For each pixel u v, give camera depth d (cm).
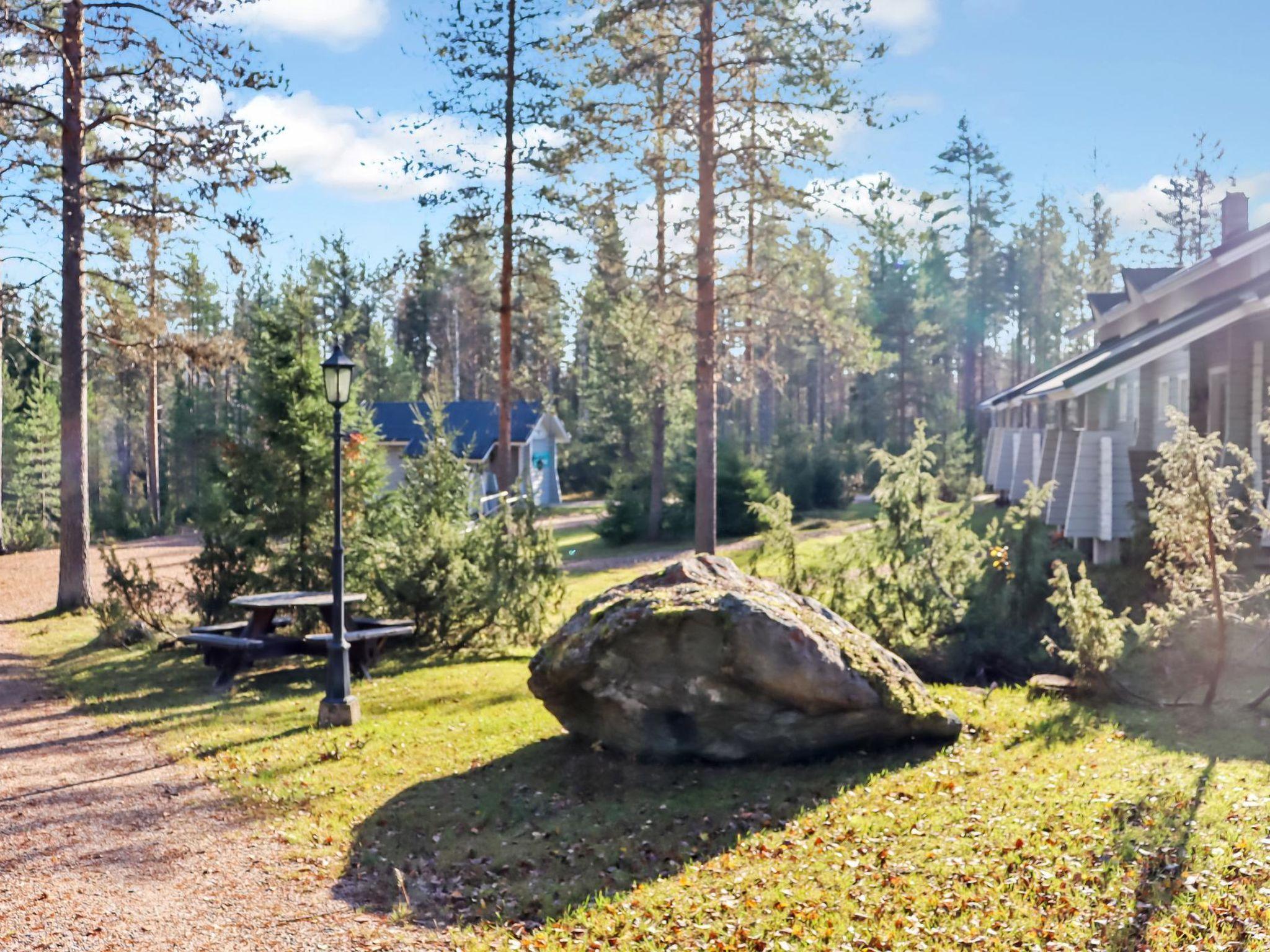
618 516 3325
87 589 2123
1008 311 6488
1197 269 1839
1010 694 1066
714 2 1916
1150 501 925
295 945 606
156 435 4491
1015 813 715
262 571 1728
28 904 673
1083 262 6594
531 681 957
